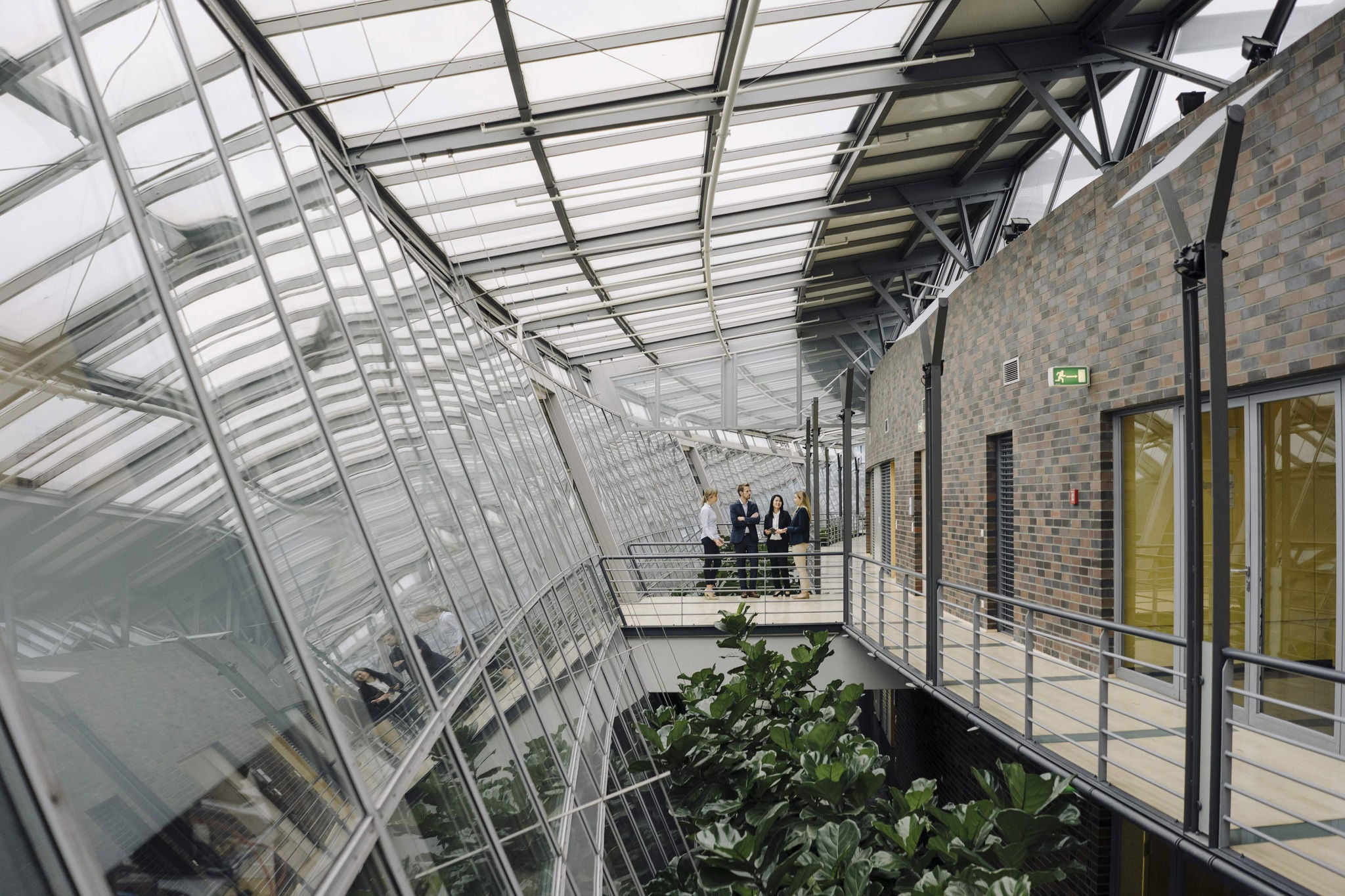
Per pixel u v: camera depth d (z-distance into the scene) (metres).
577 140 9.12
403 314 5.54
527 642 4.86
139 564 1.51
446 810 2.50
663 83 8.50
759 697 8.91
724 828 5.04
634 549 16.17
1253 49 5.96
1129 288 7.01
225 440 2.02
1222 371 4.17
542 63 7.75
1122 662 7.52
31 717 1.14
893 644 9.41
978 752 8.57
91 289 1.69
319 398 3.03
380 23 6.73
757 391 22.45
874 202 12.59
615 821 5.39
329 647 2.22
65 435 1.44
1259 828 4.30
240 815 1.48
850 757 5.81
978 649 6.74
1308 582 5.44
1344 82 4.70
